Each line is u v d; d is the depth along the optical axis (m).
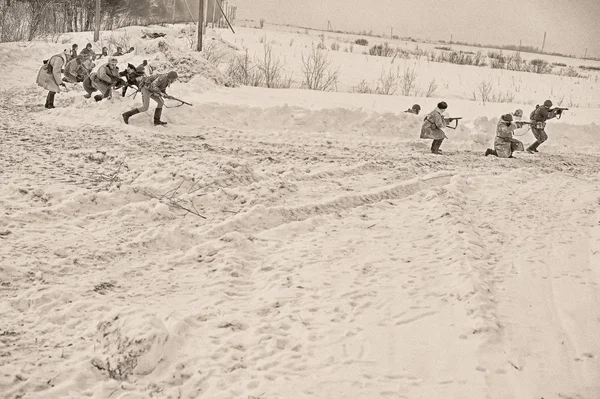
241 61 27.84
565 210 10.99
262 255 7.96
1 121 14.68
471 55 53.66
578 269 8.13
